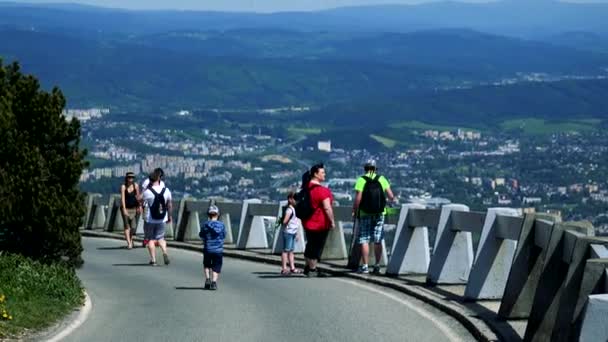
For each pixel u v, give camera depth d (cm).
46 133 2641
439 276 2584
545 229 1862
